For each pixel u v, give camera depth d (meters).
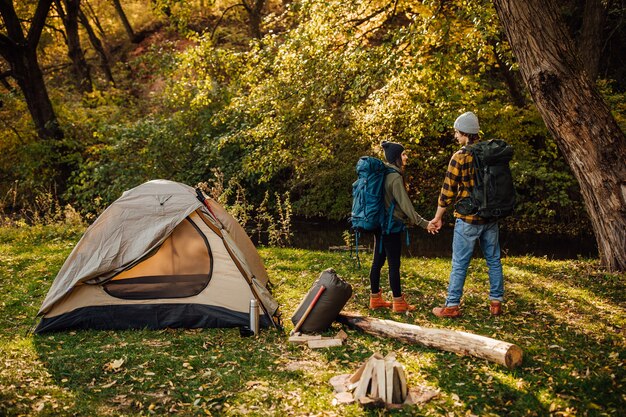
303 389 4.12
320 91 10.37
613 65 17.22
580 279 7.12
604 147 6.88
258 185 17.41
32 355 4.80
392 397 3.85
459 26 9.94
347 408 3.80
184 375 4.36
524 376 4.20
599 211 7.21
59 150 17.77
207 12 25.06
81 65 22.48
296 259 8.84
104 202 16.77
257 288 5.59
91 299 5.54
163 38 27.86
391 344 4.93
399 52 9.16
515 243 13.14
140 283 5.57
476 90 12.60
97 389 4.12
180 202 5.77
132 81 25.80
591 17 11.58
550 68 6.68
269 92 11.47
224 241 5.65
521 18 6.64
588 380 4.11
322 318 5.21
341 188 16.27
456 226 5.52
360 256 9.04
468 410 3.75
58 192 17.75
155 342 5.11
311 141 11.63
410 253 10.66
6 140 18.78
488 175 5.25
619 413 3.67
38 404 3.84
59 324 5.48
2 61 21.92
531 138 14.63
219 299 5.58
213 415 3.78
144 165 16.41
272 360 4.65
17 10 20.48
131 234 5.62
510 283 7.08
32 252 9.28
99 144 18.27
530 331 5.21
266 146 12.55
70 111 19.27
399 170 5.60
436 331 4.77
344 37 10.62
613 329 5.29
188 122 16.83
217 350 4.91
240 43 21.81
